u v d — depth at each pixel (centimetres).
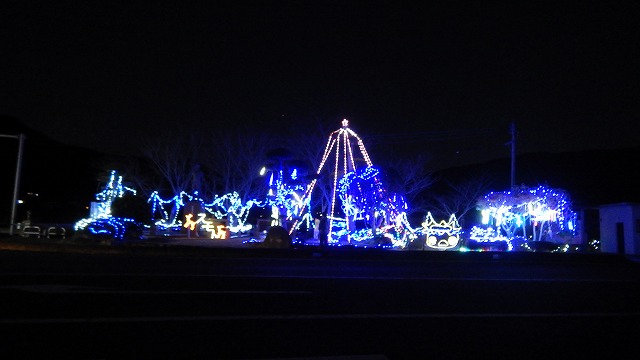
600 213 3731
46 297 1088
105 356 715
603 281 1728
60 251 2331
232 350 760
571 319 1062
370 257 2464
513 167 3288
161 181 4766
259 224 3806
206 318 952
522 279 1708
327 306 1105
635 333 954
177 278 1442
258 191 4634
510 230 3372
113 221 2895
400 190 3609
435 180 4572
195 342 794
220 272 1625
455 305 1174
